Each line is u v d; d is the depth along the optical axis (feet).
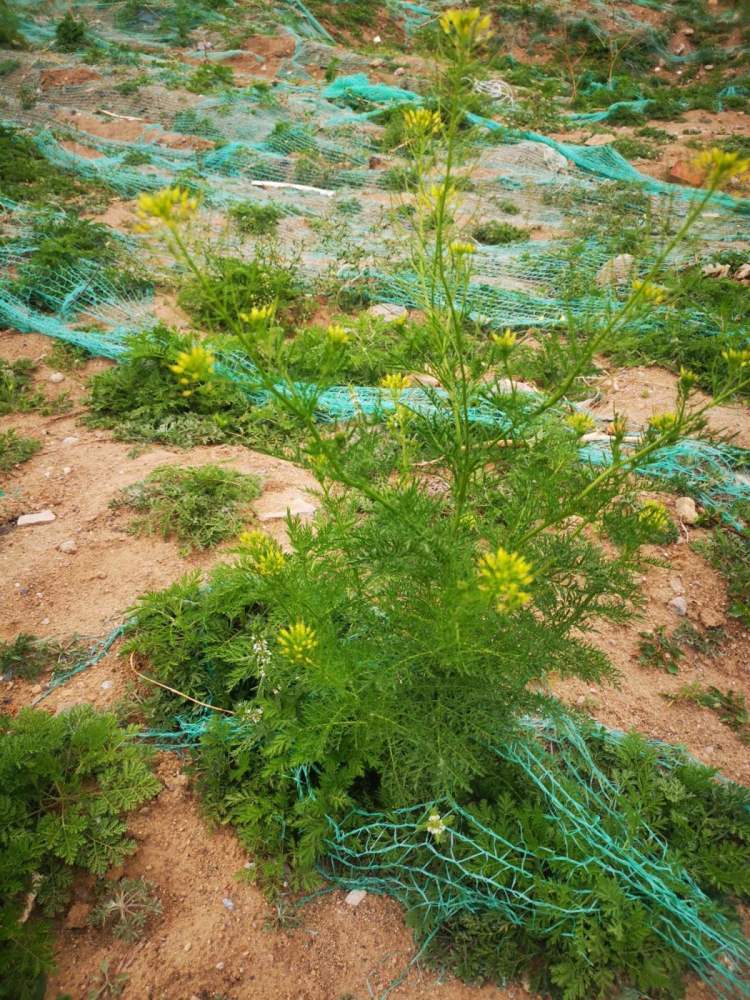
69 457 15.55
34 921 7.63
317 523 9.91
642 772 9.23
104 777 8.69
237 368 17.13
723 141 45.19
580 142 44.68
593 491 7.15
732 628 12.41
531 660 7.38
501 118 44.06
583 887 7.91
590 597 7.76
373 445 6.93
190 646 10.23
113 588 12.11
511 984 7.61
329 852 8.34
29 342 19.93
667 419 6.70
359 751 8.39
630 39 67.41
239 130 40.98
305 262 24.97
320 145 38.70
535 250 27.20
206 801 8.87
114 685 10.33
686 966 7.73
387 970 7.67
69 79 46.26
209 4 64.39
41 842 7.89
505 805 8.43
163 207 4.85
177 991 7.38
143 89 44.91
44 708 9.91
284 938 7.86
